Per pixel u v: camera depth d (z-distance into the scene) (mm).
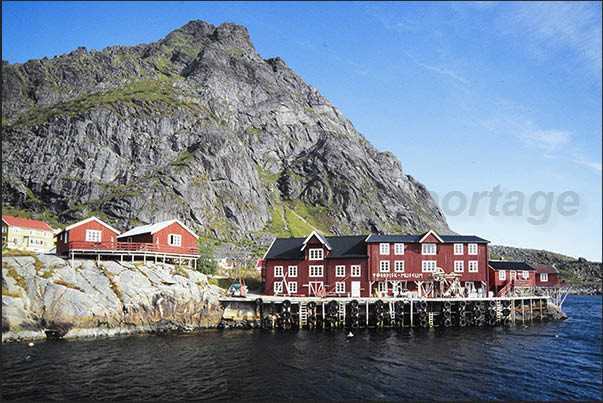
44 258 54000
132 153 169875
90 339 48094
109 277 54656
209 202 167125
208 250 85375
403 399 30438
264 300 59750
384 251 70000
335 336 52531
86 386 31703
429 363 39906
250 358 40875
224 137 192875
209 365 38219
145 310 53781
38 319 47812
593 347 48156
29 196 147875
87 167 156375
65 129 163125
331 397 30547
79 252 58469
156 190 152000
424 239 69375
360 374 36031
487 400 30797
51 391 30438
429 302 61688
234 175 185250
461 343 48906
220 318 59406
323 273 71000
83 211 142250
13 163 153250
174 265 63938
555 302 83562
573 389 33562
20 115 188125
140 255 61531
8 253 53031
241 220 172000
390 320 59750
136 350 43219
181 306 56625
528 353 44781
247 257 137000
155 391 31062
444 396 31250
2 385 31344
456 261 69125
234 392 31203
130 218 142375
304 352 43531
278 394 30938
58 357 39531
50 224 136625
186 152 181375
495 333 55938
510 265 79875
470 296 66188
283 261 72812
